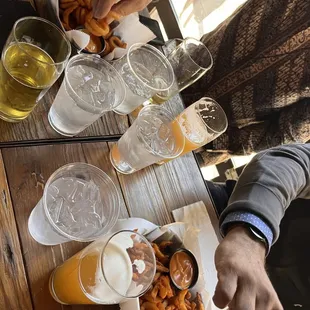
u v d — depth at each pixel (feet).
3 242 2.08
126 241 2.06
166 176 2.85
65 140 2.52
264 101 4.35
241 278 2.28
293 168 3.22
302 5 4.09
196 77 3.23
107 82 2.50
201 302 2.50
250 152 4.72
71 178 2.23
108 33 2.76
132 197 2.64
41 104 2.50
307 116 4.20
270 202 2.84
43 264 2.14
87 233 2.11
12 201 2.19
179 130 2.73
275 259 4.32
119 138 2.75
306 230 4.21
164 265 2.43
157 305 2.30
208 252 2.70
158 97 3.05
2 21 2.42
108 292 1.92
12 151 2.30
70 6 2.60
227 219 2.69
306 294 4.09
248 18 4.47
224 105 4.62
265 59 4.28
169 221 2.71
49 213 2.00
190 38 3.32
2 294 1.99
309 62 4.01
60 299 2.11
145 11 3.45
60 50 2.30
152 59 2.90
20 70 2.16
